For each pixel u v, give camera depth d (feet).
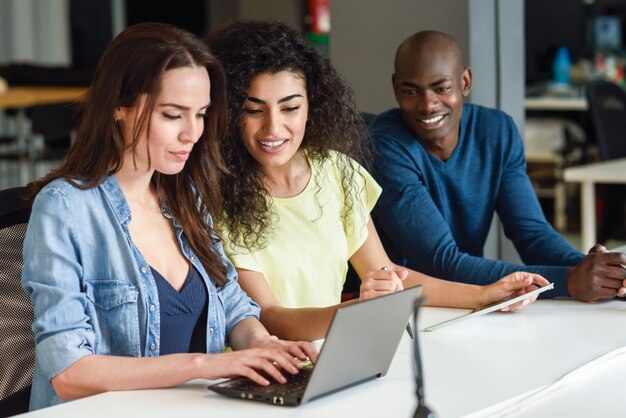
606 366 7.18
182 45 7.09
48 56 33.37
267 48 8.36
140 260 7.31
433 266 10.06
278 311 8.36
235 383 6.67
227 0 29.91
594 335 7.87
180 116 7.11
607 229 18.71
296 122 8.52
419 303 4.99
